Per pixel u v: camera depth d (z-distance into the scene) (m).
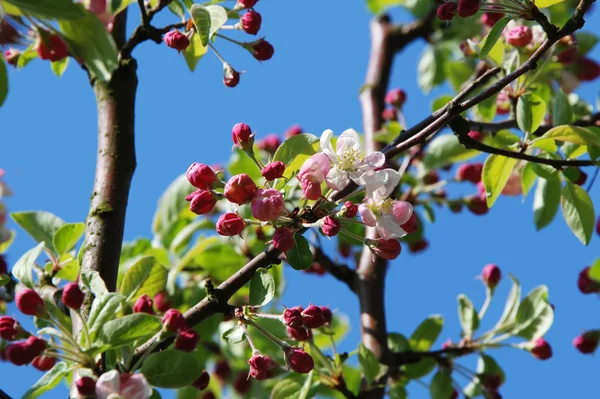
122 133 1.05
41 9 0.85
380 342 1.17
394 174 0.93
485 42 0.95
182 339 0.90
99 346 0.87
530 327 1.17
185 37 1.02
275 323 1.17
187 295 1.20
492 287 1.20
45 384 0.89
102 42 0.89
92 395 0.88
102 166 1.04
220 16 0.98
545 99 1.13
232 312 0.93
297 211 0.93
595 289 1.20
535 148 1.10
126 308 0.98
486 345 1.18
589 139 1.02
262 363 0.92
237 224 0.91
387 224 0.92
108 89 1.07
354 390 1.17
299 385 1.07
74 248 1.04
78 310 0.93
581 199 1.07
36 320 0.93
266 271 0.94
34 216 1.07
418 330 1.21
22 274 0.93
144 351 0.91
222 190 0.94
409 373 1.18
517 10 0.94
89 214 1.02
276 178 0.92
